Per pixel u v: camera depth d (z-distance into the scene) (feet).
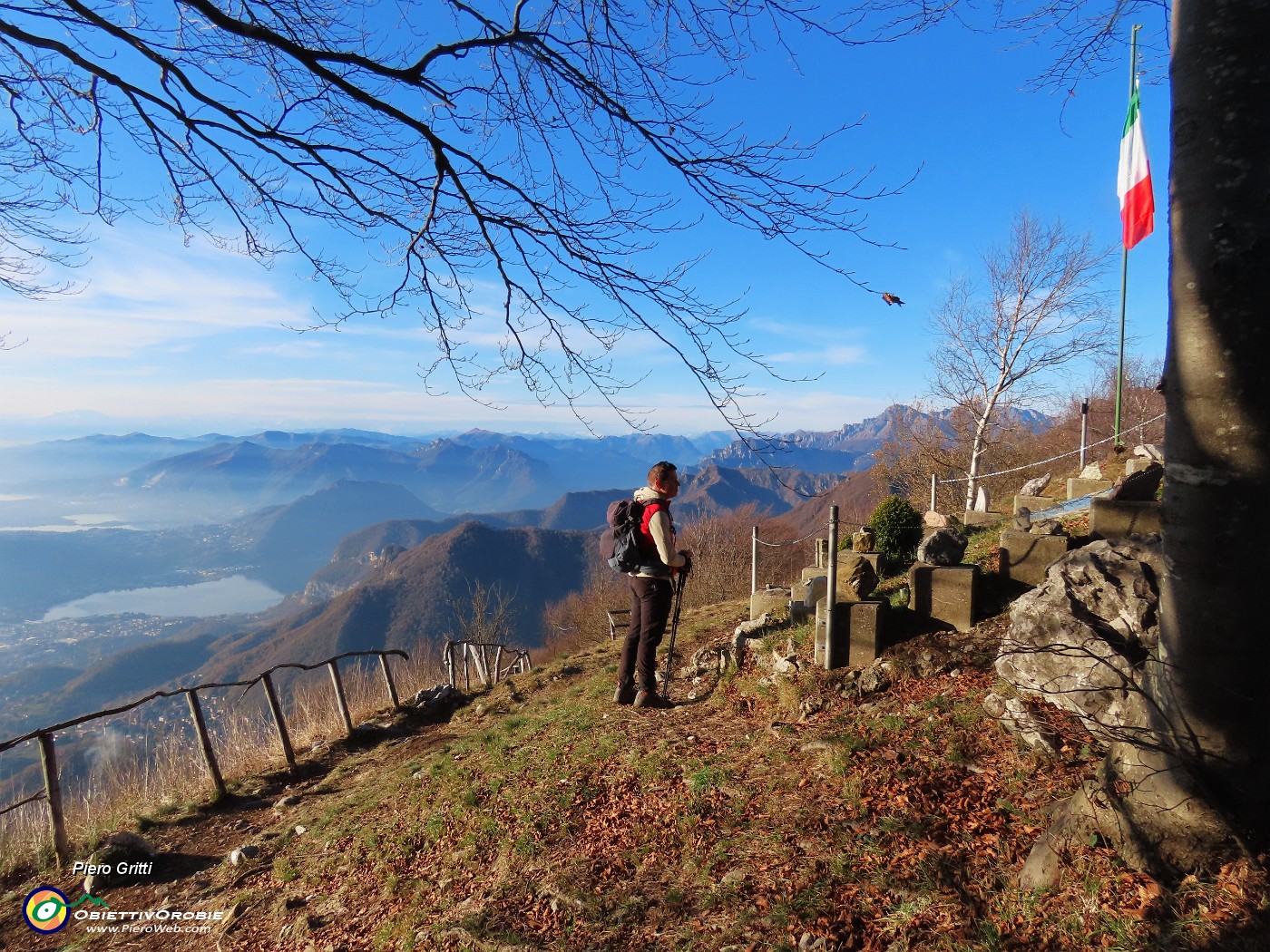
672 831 13.17
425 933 11.82
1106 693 11.45
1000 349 68.54
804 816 12.23
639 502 19.94
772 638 21.66
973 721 13.55
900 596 20.94
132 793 24.48
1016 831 10.21
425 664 45.50
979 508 39.68
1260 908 7.21
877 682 16.81
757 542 29.40
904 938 8.84
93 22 9.66
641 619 20.30
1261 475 7.14
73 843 19.80
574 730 20.15
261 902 15.65
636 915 11.02
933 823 10.97
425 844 15.74
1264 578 7.26
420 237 13.34
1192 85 7.34
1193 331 7.43
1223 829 7.72
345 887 15.05
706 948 9.81
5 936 16.07
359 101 10.93
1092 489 31.83
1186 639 7.75
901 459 94.38
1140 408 83.25
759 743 15.99
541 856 13.56
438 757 22.20
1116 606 12.21
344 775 24.95
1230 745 7.59
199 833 21.22
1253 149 6.93
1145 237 37.04
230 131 11.60
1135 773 8.58
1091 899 8.21
